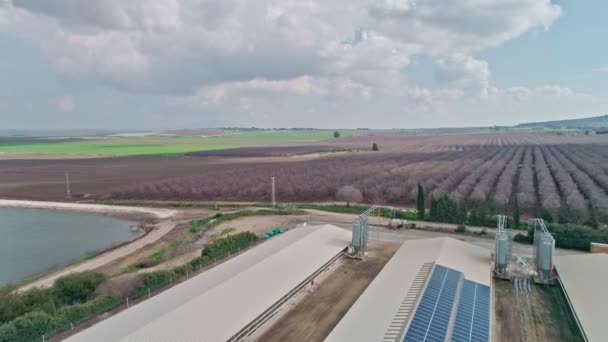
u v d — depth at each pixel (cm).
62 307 3606
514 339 3188
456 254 4447
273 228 6944
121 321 3028
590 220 6312
